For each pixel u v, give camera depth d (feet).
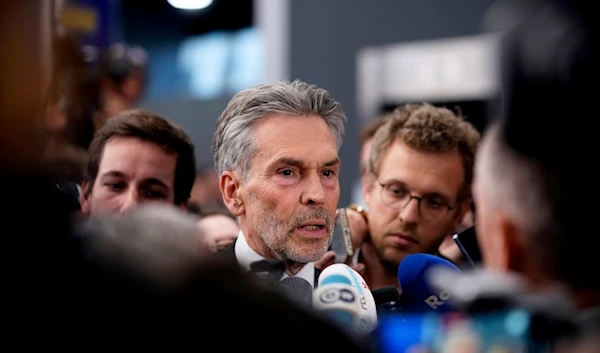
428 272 9.33
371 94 30.96
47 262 6.07
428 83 29.09
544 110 5.77
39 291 5.99
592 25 5.62
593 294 6.02
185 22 46.42
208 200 26.43
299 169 11.06
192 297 6.05
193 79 44.93
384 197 14.26
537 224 5.92
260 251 11.18
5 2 6.17
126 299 6.02
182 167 14.26
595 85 5.61
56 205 6.31
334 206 11.27
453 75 28.48
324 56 32.50
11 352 5.87
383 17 31.01
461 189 14.30
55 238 6.17
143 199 13.80
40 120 6.44
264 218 11.02
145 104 40.45
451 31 29.45
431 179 13.98
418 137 14.12
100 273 6.11
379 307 9.16
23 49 6.26
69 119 16.22
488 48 6.55
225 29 45.52
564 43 5.66
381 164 14.49
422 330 6.25
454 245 15.29
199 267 6.27
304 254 10.91
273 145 11.02
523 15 5.83
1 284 5.97
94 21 20.59
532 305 5.92
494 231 6.21
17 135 6.20
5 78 6.19
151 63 46.70
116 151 13.76
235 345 5.91
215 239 14.80
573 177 5.76
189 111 39.75
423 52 29.60
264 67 34.53
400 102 30.22
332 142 11.30
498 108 6.13
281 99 11.21
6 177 6.11
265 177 11.03
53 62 13.03
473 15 29.07
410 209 13.98
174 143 14.10
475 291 6.06
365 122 31.09
